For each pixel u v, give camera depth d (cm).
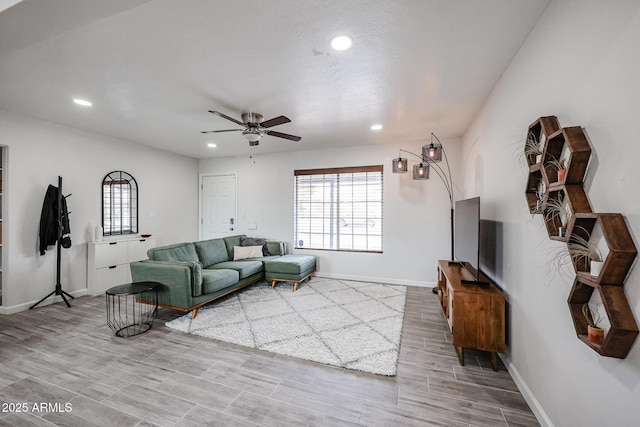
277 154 547
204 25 172
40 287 356
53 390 191
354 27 175
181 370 217
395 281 470
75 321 310
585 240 120
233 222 580
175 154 554
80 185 396
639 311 95
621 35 103
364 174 495
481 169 303
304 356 238
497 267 245
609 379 109
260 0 150
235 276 381
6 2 134
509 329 217
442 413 171
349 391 193
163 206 526
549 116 152
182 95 276
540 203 155
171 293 316
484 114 291
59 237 356
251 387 196
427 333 283
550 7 154
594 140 117
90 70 228
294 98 284
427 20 168
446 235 443
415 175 403
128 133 414
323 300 382
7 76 238
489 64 218
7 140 324
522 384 189
